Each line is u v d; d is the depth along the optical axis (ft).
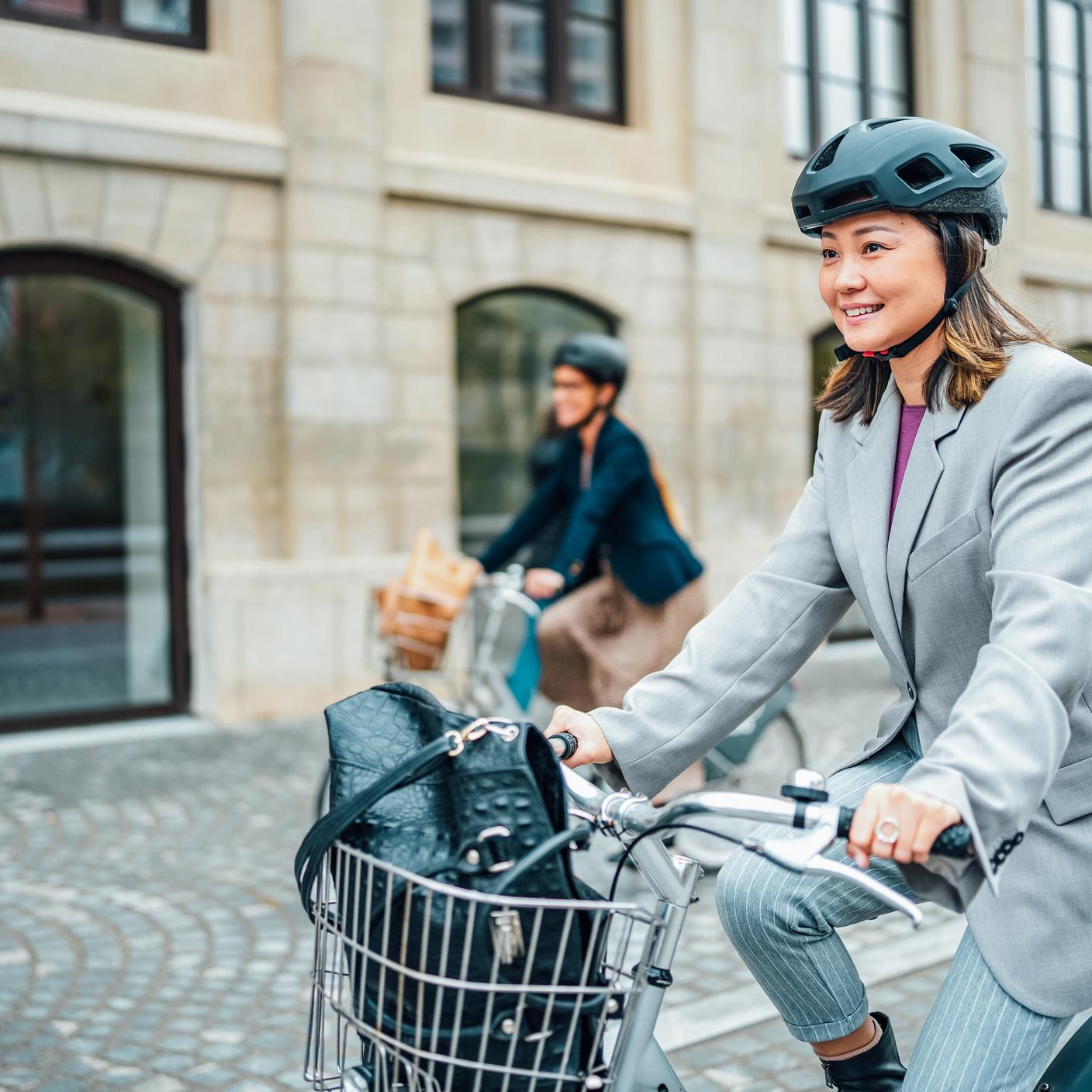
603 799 5.32
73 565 24.49
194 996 11.61
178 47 24.89
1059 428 5.33
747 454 32.24
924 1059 5.44
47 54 23.32
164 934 13.24
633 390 30.73
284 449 25.66
